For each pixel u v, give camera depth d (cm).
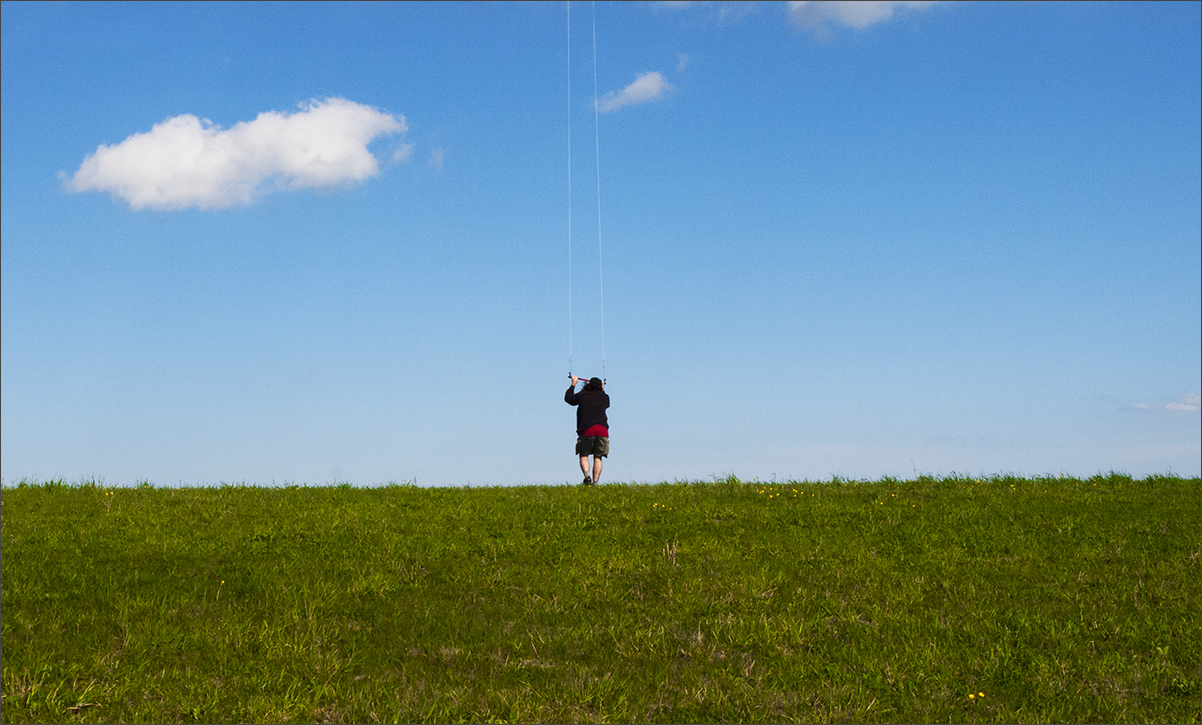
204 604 887
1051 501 1359
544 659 795
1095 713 719
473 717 686
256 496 1420
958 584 999
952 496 1414
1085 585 994
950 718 706
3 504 1277
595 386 1753
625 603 930
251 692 719
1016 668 789
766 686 752
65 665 745
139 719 671
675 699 724
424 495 1462
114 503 1309
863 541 1157
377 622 864
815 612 912
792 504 1358
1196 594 952
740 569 1033
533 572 1009
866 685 759
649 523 1243
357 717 684
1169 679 771
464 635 840
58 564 989
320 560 1034
